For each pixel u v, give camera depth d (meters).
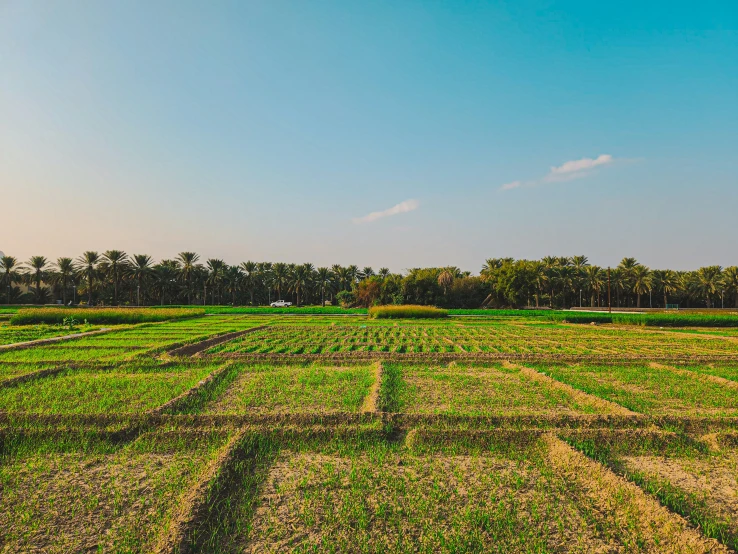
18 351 20.36
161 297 101.56
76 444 8.55
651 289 92.75
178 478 7.12
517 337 29.19
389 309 50.91
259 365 16.84
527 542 5.43
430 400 11.98
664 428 9.66
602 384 14.00
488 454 8.20
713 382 14.39
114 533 5.60
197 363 17.34
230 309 67.75
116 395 12.10
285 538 5.51
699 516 6.04
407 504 6.35
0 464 7.79
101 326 35.09
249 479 7.05
